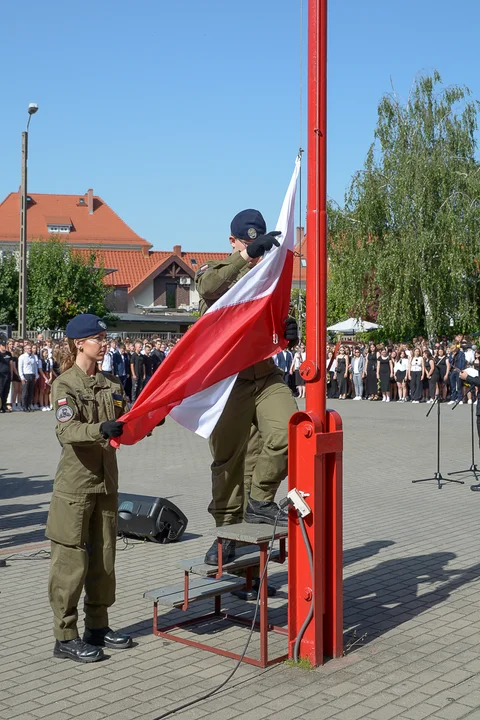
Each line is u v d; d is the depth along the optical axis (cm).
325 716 407
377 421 2053
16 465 1327
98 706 424
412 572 686
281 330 543
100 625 511
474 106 3438
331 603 485
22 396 2378
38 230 7944
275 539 486
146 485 1127
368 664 478
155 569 705
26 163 2728
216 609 569
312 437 466
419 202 3216
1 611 596
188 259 7569
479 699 428
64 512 479
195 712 414
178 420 515
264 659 474
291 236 529
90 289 5106
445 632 536
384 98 3481
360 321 3550
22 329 2761
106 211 8400
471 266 3225
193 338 495
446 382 2656
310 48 473
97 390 491
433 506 978
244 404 535
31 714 415
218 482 556
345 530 846
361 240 3416
